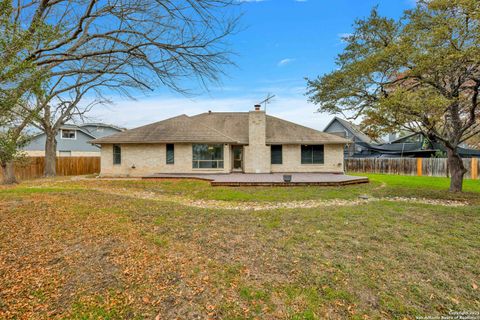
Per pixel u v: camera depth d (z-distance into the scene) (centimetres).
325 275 352
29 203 734
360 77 1025
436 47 860
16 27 377
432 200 923
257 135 1778
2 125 538
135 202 816
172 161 1722
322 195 989
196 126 1844
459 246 451
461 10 819
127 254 418
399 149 2320
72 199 830
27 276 357
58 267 381
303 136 1830
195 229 543
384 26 1035
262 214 671
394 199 936
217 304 297
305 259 399
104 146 1738
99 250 433
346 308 289
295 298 305
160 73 543
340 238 488
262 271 364
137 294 317
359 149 2831
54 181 1512
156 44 505
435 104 791
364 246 450
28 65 380
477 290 323
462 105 984
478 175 1661
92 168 2212
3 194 891
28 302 304
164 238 488
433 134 1005
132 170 1722
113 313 285
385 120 918
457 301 303
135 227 551
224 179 1352
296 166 1803
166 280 344
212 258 404
